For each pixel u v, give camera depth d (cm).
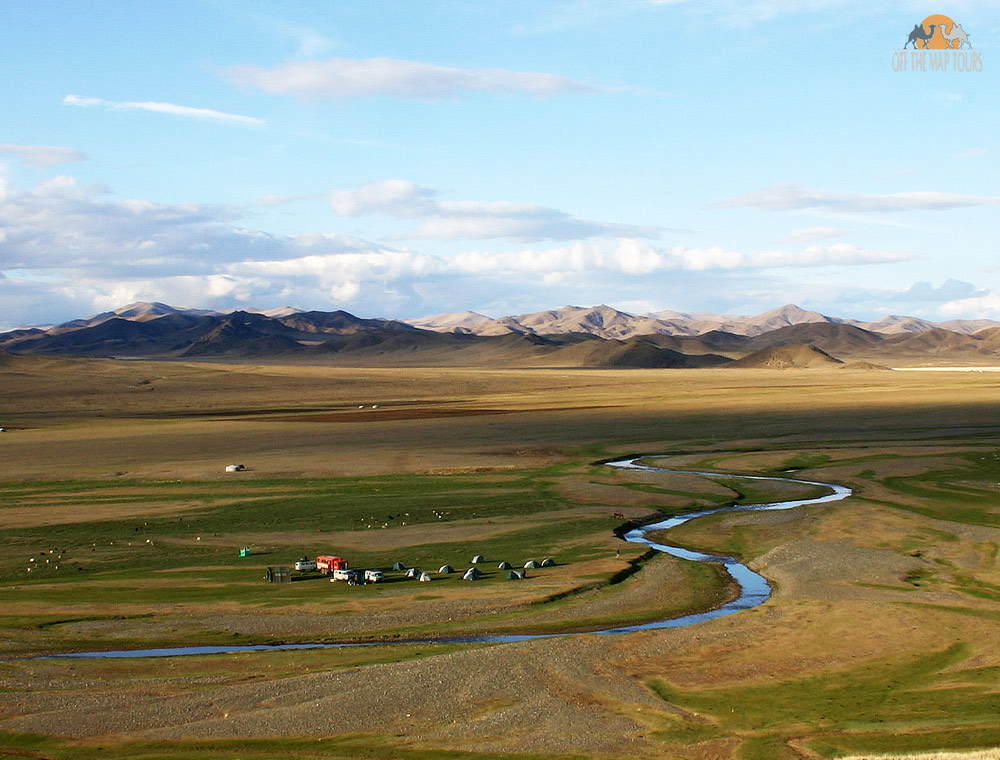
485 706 3956
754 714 3850
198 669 4469
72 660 4622
